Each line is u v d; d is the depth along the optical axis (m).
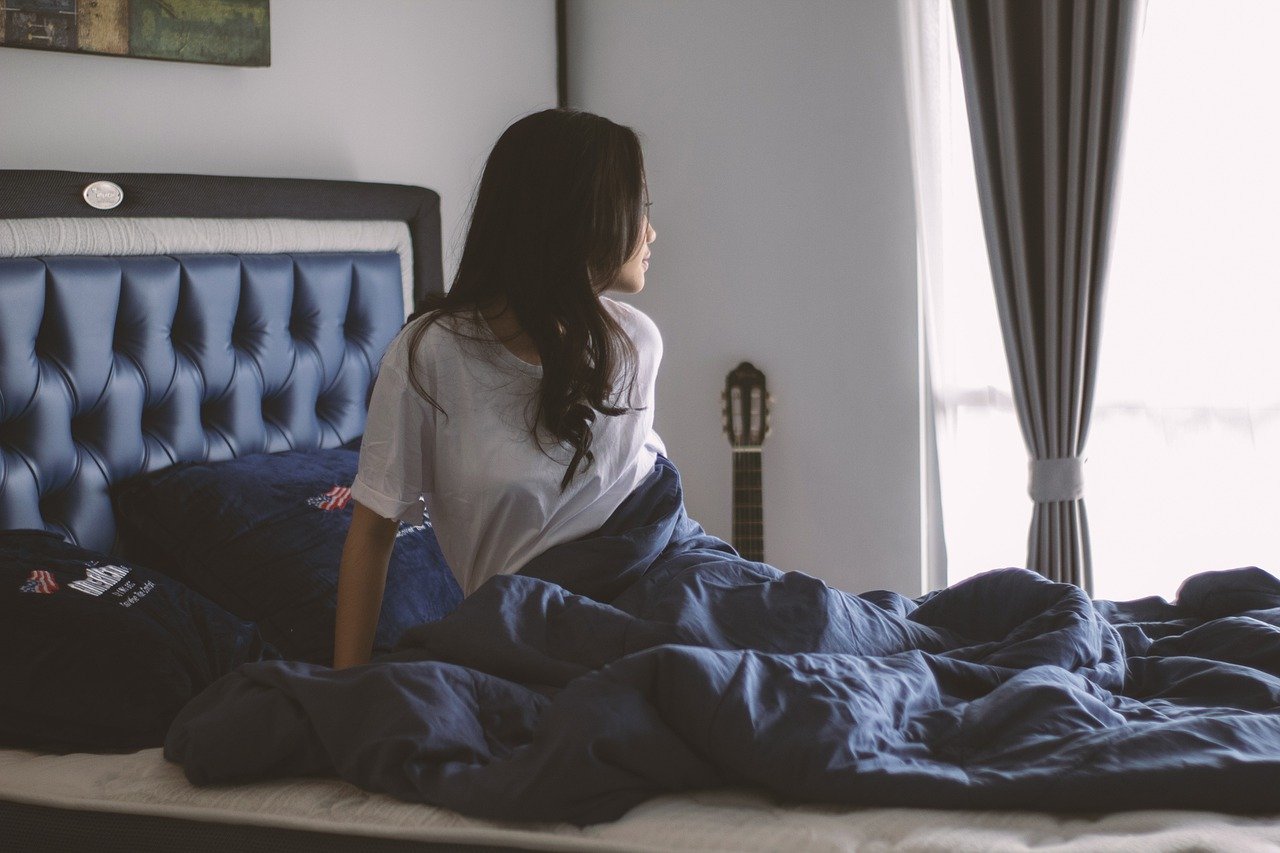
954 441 3.61
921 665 1.54
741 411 3.70
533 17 3.70
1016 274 3.35
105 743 1.73
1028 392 3.38
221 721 1.48
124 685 1.75
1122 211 3.35
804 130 3.68
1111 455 3.44
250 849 1.39
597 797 1.30
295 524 2.27
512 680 1.56
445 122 3.36
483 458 1.69
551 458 1.71
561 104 3.85
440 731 1.38
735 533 3.71
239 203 2.62
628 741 1.30
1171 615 2.05
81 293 2.25
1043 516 3.38
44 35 2.32
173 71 2.62
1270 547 3.30
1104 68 3.17
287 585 2.17
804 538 3.78
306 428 2.73
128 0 2.46
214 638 1.95
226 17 2.65
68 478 2.25
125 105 2.52
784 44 3.68
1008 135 3.30
